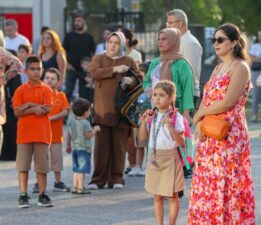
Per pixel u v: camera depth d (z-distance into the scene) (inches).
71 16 1690.5
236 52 557.6
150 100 729.6
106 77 784.3
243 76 550.3
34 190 782.5
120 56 790.5
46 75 794.2
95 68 787.4
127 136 802.8
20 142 717.9
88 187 800.3
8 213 697.6
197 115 564.1
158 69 730.8
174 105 669.9
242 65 551.8
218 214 554.9
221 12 1868.8
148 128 628.1
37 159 720.3
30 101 717.3
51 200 748.0
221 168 552.7
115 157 797.9
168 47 726.5
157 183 617.9
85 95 1305.4
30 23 1646.2
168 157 615.8
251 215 560.4
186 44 803.4
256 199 735.7
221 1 1696.6
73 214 690.8
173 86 621.0
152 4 2327.8
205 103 562.6
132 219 670.5
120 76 786.2
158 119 622.2
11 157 978.1
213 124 549.6
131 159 883.4
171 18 805.9
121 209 708.0
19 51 1038.4
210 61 1609.3
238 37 557.0
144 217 677.3
